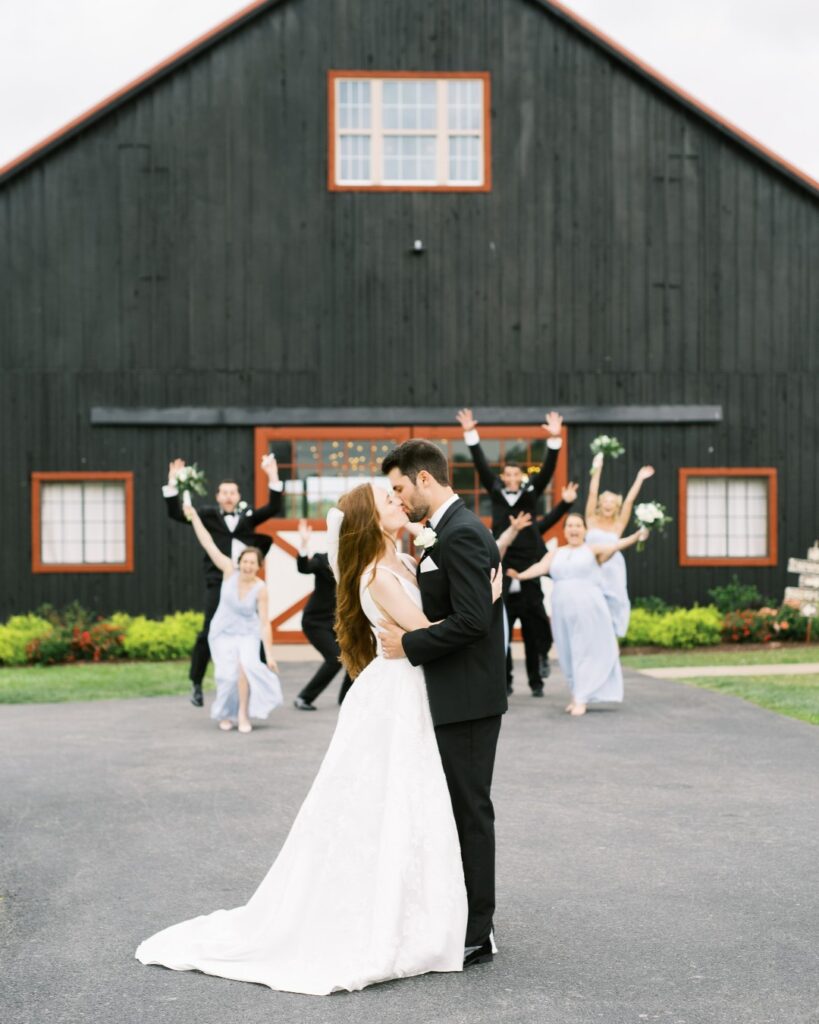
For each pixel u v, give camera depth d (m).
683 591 17.03
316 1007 3.90
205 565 10.79
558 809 6.65
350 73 16.80
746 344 17.12
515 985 4.09
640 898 5.06
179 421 16.55
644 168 17.03
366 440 16.75
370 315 16.78
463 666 4.34
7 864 5.67
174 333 16.66
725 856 5.69
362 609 4.53
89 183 16.64
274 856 5.75
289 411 16.66
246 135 16.75
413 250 16.83
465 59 16.94
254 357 16.72
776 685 11.60
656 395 17.02
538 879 5.35
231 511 10.89
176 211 16.70
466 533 4.31
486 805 4.38
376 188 16.78
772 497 17.09
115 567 16.52
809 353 17.20
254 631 9.59
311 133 16.80
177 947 4.41
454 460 16.80
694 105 16.91
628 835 6.09
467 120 17.00
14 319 16.53
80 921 4.83
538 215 16.94
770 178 17.16
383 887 4.18
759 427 17.12
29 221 16.58
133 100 16.72
